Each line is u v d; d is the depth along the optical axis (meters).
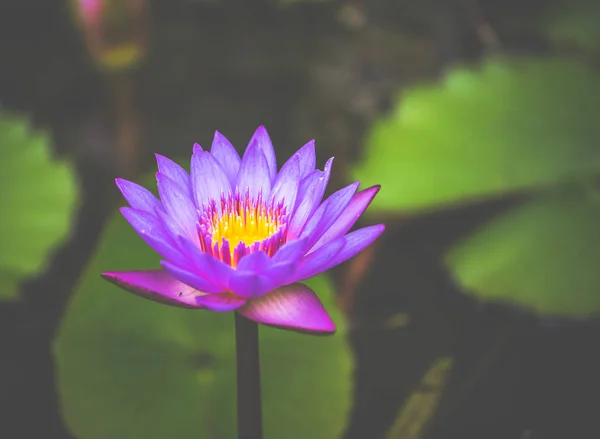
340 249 0.89
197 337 1.05
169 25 1.87
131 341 1.05
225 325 1.05
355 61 1.80
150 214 0.90
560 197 1.21
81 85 1.69
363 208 0.93
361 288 1.28
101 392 1.04
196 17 1.89
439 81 1.73
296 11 1.90
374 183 1.21
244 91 1.73
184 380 1.04
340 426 1.03
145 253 1.08
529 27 1.71
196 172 0.92
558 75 1.36
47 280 1.29
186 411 1.03
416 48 1.82
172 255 0.89
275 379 1.04
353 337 1.19
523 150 1.25
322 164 1.57
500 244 1.17
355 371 1.16
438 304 1.25
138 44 1.30
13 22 1.82
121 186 0.91
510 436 1.10
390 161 1.24
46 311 1.23
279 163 1.57
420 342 1.18
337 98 1.71
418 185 1.21
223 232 0.92
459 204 1.28
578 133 1.27
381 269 1.31
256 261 0.89
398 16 1.90
